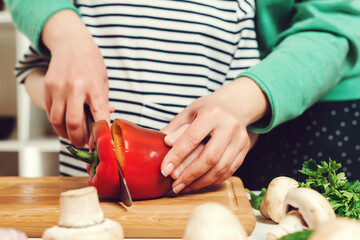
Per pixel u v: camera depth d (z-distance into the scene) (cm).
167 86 100
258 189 112
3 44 234
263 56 109
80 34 87
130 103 101
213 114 69
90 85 80
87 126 85
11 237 50
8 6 103
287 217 54
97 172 72
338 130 105
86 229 51
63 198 52
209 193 77
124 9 99
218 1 98
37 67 110
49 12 91
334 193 64
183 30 98
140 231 62
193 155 71
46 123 227
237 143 72
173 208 68
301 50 87
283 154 109
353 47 97
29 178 89
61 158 110
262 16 102
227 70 101
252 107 77
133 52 100
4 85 237
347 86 103
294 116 85
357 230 35
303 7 99
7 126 218
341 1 96
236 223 43
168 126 77
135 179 71
